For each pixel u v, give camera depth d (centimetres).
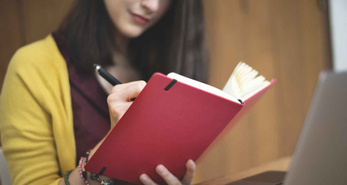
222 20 203
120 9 92
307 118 37
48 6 140
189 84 51
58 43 94
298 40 262
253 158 227
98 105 97
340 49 274
